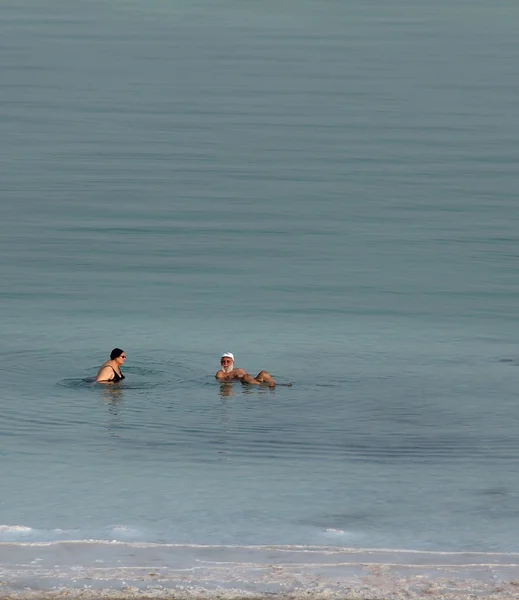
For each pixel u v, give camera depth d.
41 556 59.12
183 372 104.44
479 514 69.06
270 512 69.19
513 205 189.75
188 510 69.44
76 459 80.56
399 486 75.31
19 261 151.75
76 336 116.69
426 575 56.97
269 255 158.12
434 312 130.00
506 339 119.06
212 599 53.38
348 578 56.38
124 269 149.00
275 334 119.25
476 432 88.62
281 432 87.94
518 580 56.25
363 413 93.12
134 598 53.41
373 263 154.25
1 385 99.62
